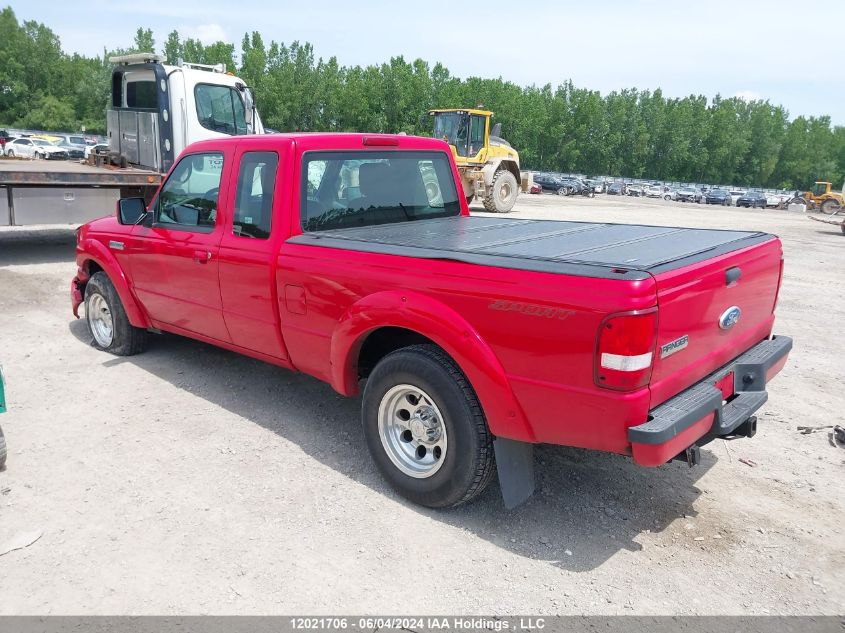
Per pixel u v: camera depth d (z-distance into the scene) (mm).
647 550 3131
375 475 3785
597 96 97750
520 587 2846
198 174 4547
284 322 3939
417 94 75312
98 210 10039
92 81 90562
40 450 3998
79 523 3248
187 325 4816
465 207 5164
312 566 2959
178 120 10469
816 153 117438
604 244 3422
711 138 108625
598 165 100312
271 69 75250
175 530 3205
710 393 2957
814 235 20750
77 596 2744
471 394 3109
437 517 3367
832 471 3971
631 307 2531
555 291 2713
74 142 45562
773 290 3760
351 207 4266
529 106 92812
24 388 4977
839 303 9008
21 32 93500
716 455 4164
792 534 3289
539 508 3473
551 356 2756
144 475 3721
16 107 92375
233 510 3391
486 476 3182
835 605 2773
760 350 3592
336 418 4551
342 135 4188
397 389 3389
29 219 9391
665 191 57688
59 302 7625
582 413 2730
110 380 5164
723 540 3225
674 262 2840
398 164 4582
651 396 2684
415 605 2727
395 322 3254
